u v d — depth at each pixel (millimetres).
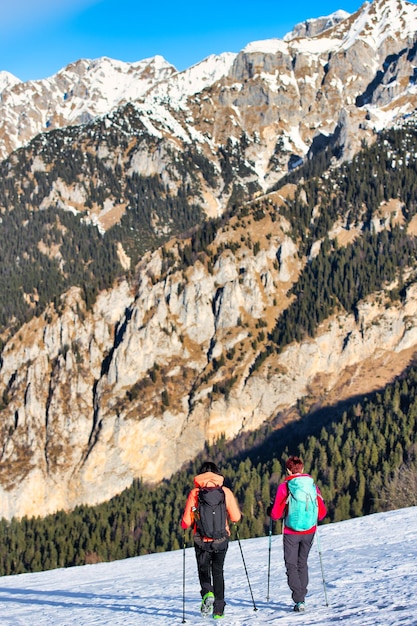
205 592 16438
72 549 131125
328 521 106000
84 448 194750
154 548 123562
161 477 185500
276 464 136750
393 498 90312
